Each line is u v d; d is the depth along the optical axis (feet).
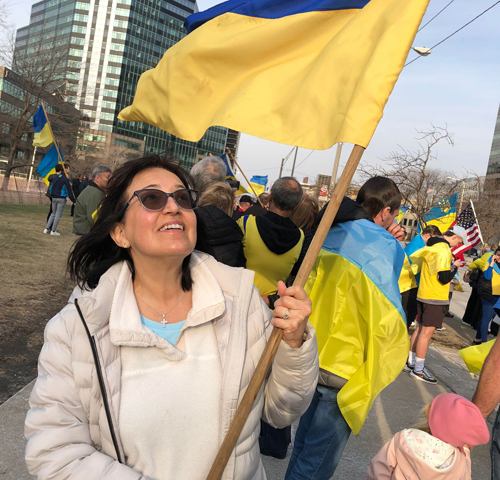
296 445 9.77
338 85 6.51
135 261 5.67
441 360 23.08
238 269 5.96
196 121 7.41
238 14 7.50
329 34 7.06
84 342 4.94
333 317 8.94
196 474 5.12
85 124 157.69
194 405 5.13
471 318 33.53
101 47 363.76
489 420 15.84
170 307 5.71
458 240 25.94
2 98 135.03
